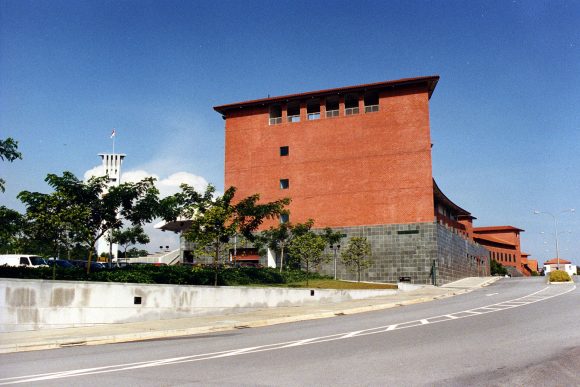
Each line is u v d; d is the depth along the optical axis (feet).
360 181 159.12
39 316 60.18
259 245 141.28
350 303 90.68
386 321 59.82
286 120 170.81
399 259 150.41
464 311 67.56
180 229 167.53
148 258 187.73
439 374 29.04
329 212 160.15
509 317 57.47
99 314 64.44
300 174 165.58
